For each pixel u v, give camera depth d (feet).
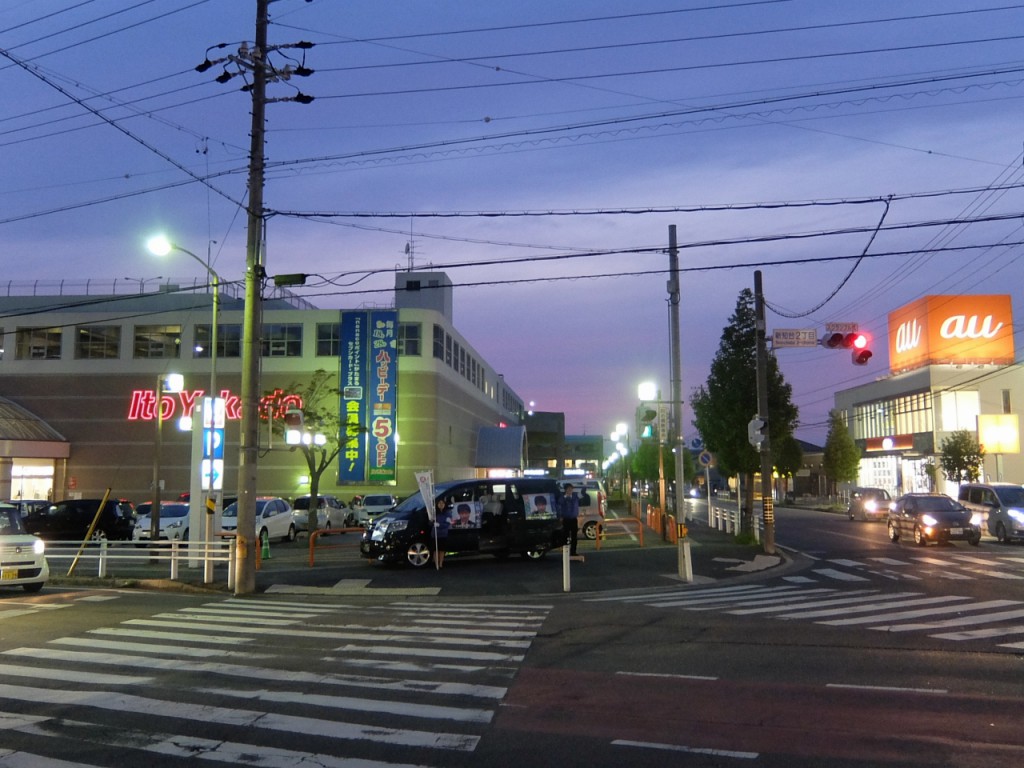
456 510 68.03
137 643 36.65
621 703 25.85
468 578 61.67
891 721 23.76
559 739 22.18
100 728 23.48
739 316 101.04
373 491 156.97
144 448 164.35
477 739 22.20
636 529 112.47
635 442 244.83
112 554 78.13
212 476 75.36
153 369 165.48
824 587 55.77
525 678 29.35
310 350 161.27
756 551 79.05
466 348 196.34
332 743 21.97
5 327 169.78
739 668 30.86
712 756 20.77
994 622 40.91
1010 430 151.23
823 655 33.17
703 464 100.07
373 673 30.27
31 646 35.99
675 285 80.02
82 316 169.58
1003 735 22.41
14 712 25.20
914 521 89.86
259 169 59.06
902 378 186.80
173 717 24.52
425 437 158.51
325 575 63.77
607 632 38.81
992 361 168.55
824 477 268.62
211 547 68.95
